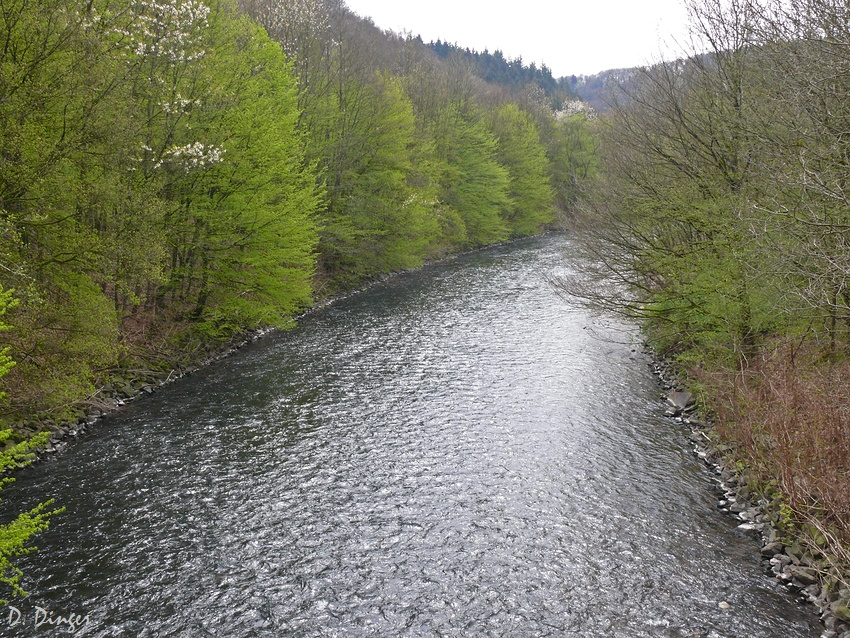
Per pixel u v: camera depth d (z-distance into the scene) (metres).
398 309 30.36
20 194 12.30
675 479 12.48
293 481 12.43
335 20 40.56
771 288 13.10
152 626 8.38
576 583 9.28
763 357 13.66
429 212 44.91
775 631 8.16
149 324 20.06
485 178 56.91
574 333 24.95
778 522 10.28
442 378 19.03
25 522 6.80
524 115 69.25
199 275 21.00
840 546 8.57
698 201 15.96
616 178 19.75
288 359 21.36
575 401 16.98
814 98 10.98
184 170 17.95
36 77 12.52
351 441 14.35
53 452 13.48
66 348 13.74
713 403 14.63
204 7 17.78
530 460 13.34
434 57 76.25
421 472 12.81
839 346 12.91
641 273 17.77
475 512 11.27
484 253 53.44
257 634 8.27
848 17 10.43
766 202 12.18
